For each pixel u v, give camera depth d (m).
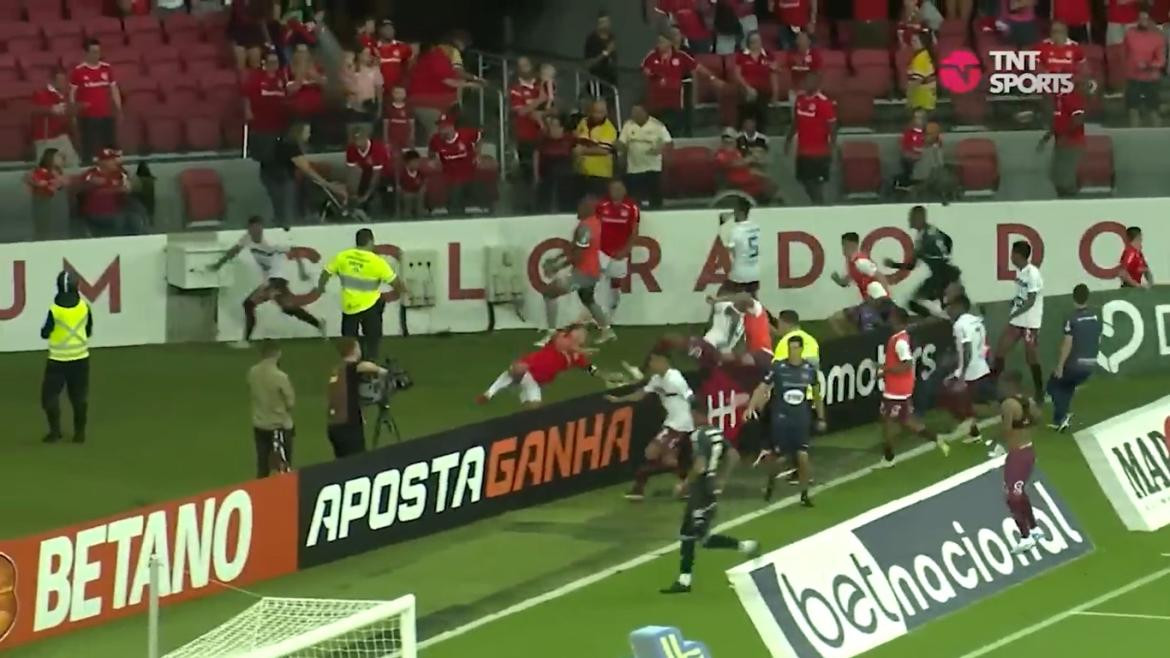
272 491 54.34
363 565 58.09
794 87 96.38
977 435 73.00
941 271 82.25
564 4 105.38
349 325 75.50
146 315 86.19
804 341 65.25
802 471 64.44
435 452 58.94
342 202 88.69
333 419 62.22
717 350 71.25
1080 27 103.81
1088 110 96.25
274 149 87.94
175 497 64.06
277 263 84.94
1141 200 91.19
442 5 108.25
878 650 49.94
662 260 89.94
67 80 91.00
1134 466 62.84
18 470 67.31
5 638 47.47
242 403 77.25
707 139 95.69
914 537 51.62
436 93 92.75
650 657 40.41
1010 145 96.19
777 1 103.00
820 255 90.56
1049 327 81.12
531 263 89.88
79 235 85.88
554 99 94.19
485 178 90.00
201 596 52.75
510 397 78.25
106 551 50.06
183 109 93.06
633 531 61.53
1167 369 84.12
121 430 73.12
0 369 81.75
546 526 62.22
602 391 65.56
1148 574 57.12
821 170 92.12
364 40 95.06
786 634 45.84
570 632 51.22
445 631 51.41
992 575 53.94
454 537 61.22
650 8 103.12
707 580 56.22
